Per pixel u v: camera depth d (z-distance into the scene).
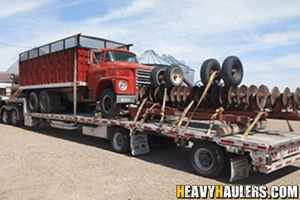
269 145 5.69
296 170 7.30
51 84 12.34
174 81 8.11
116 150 9.02
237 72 7.02
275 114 7.10
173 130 7.45
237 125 6.85
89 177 6.45
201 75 7.18
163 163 7.79
